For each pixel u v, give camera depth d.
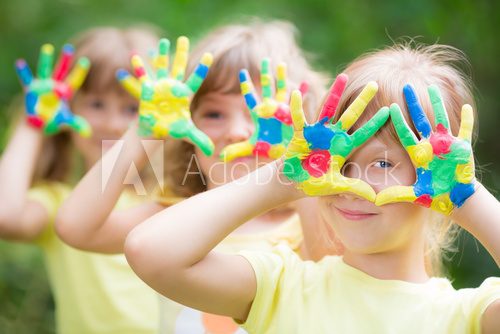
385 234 2.36
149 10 6.57
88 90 4.42
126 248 2.35
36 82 4.07
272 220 3.23
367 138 2.30
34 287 6.36
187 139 2.90
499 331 2.28
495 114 5.91
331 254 3.00
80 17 6.65
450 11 6.09
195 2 6.43
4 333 6.22
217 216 2.37
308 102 3.34
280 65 2.98
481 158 5.84
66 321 4.22
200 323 3.06
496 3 6.04
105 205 3.00
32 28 6.66
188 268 2.34
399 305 2.43
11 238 4.14
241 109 3.15
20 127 4.14
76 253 4.19
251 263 2.50
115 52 4.43
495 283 2.41
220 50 3.22
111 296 4.12
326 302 2.49
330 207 2.43
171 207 2.41
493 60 6.02
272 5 6.42
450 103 2.50
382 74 2.45
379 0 6.36
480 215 2.29
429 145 2.28
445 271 5.02
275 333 2.49
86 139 4.43
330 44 6.25
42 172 4.48
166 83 2.89
